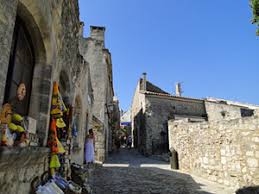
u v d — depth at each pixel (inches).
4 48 93.4
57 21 179.0
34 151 122.6
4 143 96.9
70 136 250.1
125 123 1744.6
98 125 583.5
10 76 125.7
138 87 1065.5
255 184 290.7
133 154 941.8
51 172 166.9
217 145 372.5
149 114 861.2
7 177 102.1
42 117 154.0
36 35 149.3
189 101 930.1
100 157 571.2
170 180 370.6
